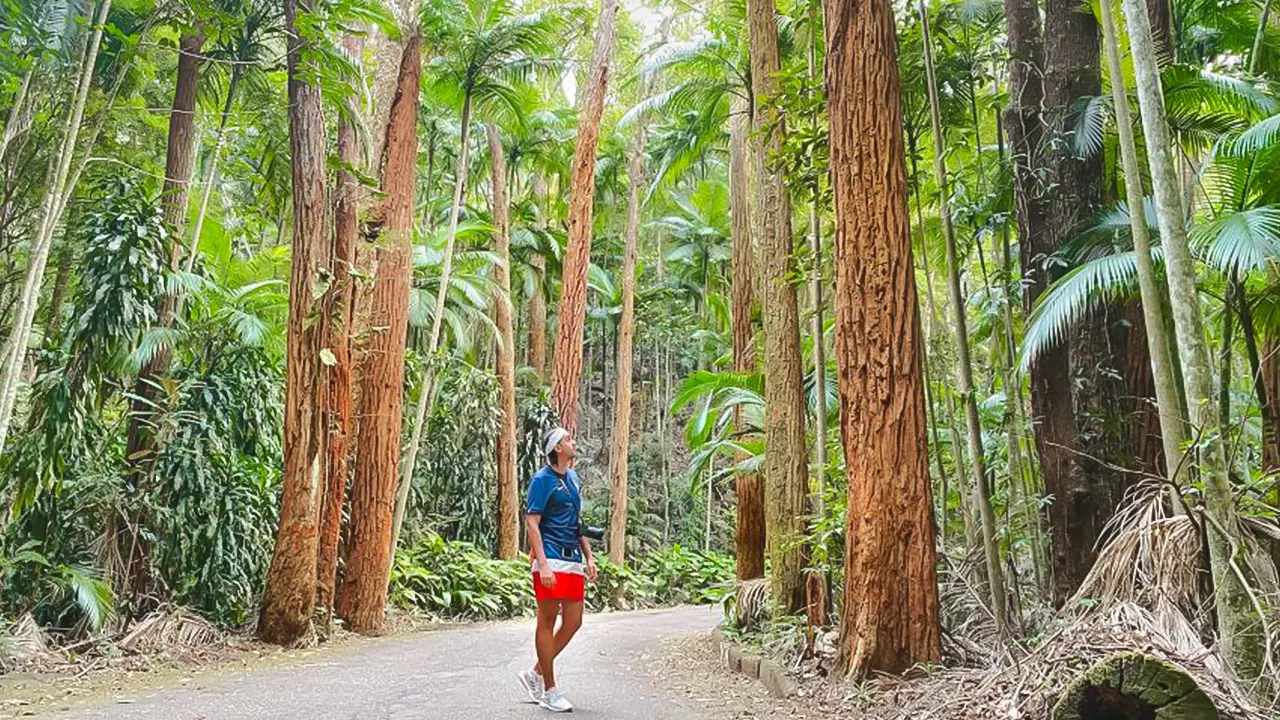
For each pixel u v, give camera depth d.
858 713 4.28
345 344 8.23
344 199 8.22
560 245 22.58
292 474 7.50
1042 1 7.71
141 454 7.26
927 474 4.80
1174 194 3.48
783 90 6.30
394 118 9.75
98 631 6.49
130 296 6.89
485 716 4.33
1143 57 3.58
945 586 5.70
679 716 4.43
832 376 9.52
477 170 21.75
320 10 7.34
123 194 7.30
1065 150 5.99
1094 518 5.59
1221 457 3.42
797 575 6.63
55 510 6.87
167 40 8.39
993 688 3.91
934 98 5.24
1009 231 7.00
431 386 13.05
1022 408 5.88
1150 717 2.86
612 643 7.98
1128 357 5.76
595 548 20.56
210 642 6.91
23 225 7.72
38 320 9.05
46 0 6.29
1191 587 3.79
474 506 15.40
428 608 11.90
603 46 16.09
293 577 7.42
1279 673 3.18
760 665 5.57
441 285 11.70
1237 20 7.08
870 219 4.89
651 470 26.81
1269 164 4.43
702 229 24.09
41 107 6.86
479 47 11.12
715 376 10.39
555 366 16.25
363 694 4.98
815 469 6.90
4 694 5.01
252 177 9.56
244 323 8.42
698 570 19.33
